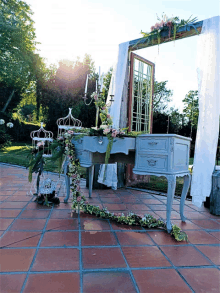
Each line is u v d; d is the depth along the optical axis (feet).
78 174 9.57
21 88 58.08
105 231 7.68
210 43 10.41
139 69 16.11
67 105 48.21
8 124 39.22
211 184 10.19
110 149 8.21
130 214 8.66
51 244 6.50
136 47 13.65
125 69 13.79
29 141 51.90
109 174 14.11
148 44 13.08
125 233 7.58
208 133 10.39
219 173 10.14
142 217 8.43
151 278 5.05
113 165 14.16
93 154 9.26
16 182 15.31
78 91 49.93
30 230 7.43
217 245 6.89
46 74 61.93
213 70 10.34
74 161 9.43
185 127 26.40
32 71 57.72
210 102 10.36
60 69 50.98
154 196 12.94
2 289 4.47
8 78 49.57
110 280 4.91
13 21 47.80
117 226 8.19
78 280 4.86
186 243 6.97
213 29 10.32
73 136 9.52
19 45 49.80
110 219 8.89
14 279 4.81
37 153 10.32
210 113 10.36
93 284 4.75
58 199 10.64
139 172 8.09
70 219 8.64
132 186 15.47
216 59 10.31
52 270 5.19
